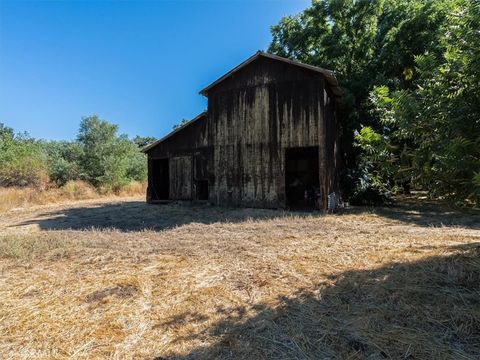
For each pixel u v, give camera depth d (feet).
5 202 45.80
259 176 36.24
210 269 13.14
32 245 17.53
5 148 63.21
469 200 9.02
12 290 11.39
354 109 45.88
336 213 31.22
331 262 13.39
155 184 47.93
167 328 8.54
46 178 62.69
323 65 53.36
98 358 7.29
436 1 43.73
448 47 10.15
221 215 31.35
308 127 33.81
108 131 74.23
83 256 15.55
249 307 9.55
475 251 12.99
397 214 30.07
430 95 9.36
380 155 10.94
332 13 54.24
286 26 62.13
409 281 10.47
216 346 7.58
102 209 41.27
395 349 7.11
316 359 6.93
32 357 7.41
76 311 9.67
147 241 18.54
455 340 7.36
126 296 10.66
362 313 8.77
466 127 8.25
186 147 42.32
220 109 39.09
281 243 17.43
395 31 48.55
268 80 35.96
